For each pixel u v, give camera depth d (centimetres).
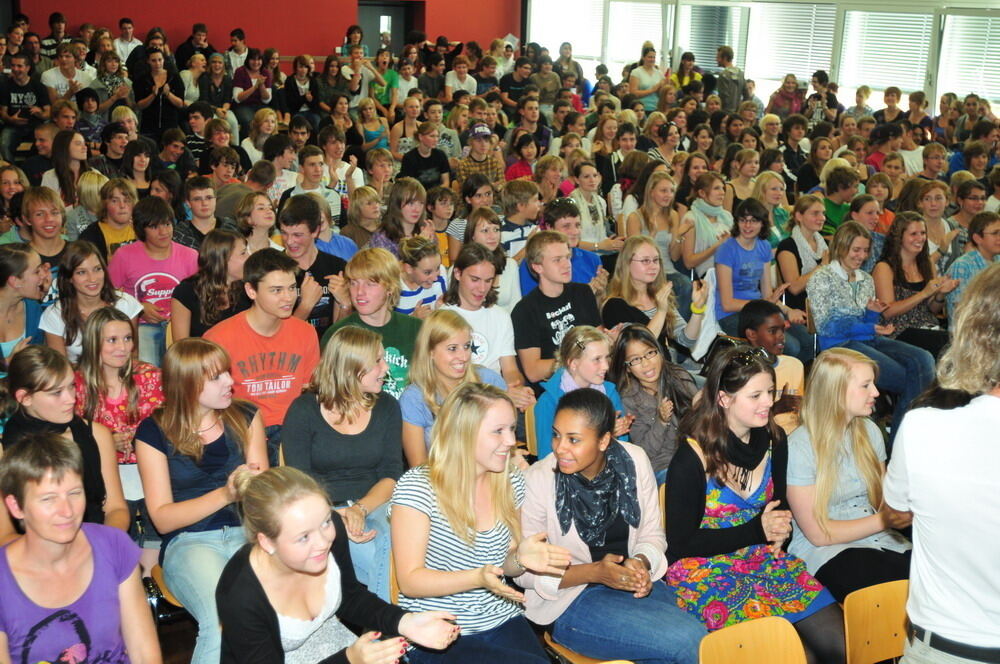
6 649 248
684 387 412
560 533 312
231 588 249
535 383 482
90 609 257
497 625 299
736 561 321
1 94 1060
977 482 183
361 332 352
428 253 495
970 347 182
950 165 1034
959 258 616
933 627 195
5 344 444
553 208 599
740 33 1593
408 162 894
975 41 1327
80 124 1016
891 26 1412
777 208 775
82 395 367
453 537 289
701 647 260
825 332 567
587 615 302
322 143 814
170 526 318
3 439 322
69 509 243
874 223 675
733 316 620
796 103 1366
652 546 313
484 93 1418
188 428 324
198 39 1373
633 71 1466
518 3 1861
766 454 332
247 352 406
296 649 262
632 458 320
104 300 450
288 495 240
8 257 426
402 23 1777
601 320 500
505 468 302
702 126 1045
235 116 1192
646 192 713
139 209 513
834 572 330
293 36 1619
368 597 272
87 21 1427
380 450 357
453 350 372
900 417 551
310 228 498
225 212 670
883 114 1242
